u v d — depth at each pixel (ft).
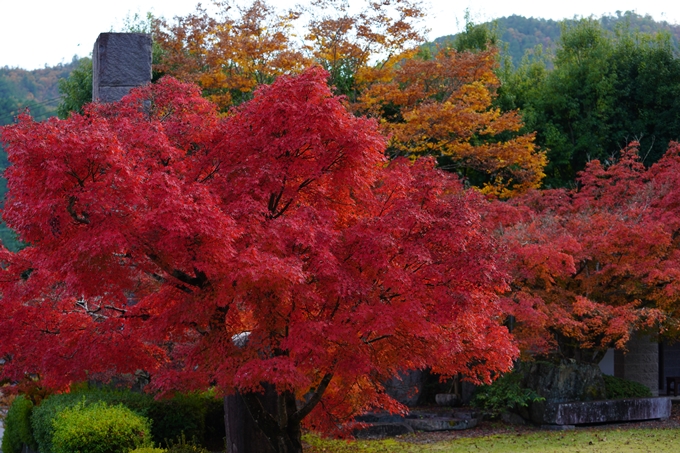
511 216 54.90
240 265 22.35
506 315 52.65
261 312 25.25
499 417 57.11
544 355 57.52
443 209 27.12
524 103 85.25
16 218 22.88
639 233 50.60
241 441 36.17
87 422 33.40
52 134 21.77
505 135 79.87
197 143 28.55
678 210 54.90
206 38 68.33
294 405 32.09
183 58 67.72
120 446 33.27
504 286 26.99
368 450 44.83
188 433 41.39
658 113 78.89
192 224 21.93
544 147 81.00
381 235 24.88
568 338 58.70
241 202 24.49
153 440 40.11
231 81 67.77
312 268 25.17
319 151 25.39
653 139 74.43
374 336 28.53
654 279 52.75
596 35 85.20
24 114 24.64
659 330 58.08
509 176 75.31
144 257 25.59
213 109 29.60
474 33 87.04
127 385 43.98
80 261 22.53
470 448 45.06
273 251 24.25
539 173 68.23
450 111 61.62
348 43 65.82
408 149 65.92
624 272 52.13
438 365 31.91
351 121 26.45
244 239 24.45
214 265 23.16
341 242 25.93
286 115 25.59
